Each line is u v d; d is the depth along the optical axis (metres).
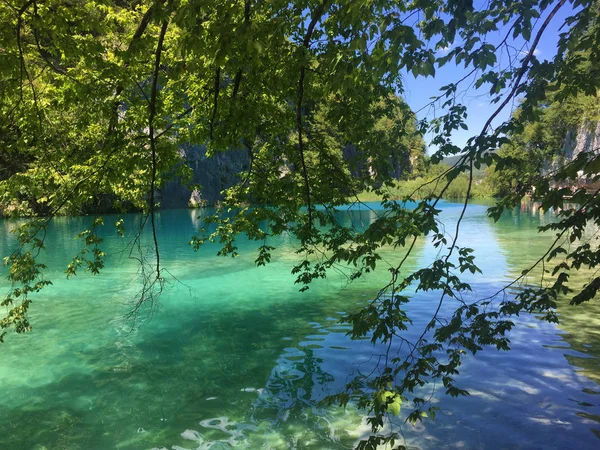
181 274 11.63
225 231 6.96
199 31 2.81
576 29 2.63
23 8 3.89
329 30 5.20
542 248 14.22
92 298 9.30
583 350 5.74
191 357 6.05
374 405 2.29
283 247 15.79
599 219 1.97
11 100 6.13
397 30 2.40
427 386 4.89
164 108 6.65
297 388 5.02
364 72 3.23
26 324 5.55
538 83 2.36
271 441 3.93
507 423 4.08
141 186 7.09
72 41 4.61
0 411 4.62
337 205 6.29
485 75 2.64
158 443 3.96
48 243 17.97
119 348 6.45
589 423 4.05
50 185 7.19
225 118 5.20
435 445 3.77
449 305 7.98
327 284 10.24
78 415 4.52
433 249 14.28
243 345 6.47
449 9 2.42
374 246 2.55
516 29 2.47
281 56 4.63
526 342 6.05
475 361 5.47
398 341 6.38
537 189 2.21
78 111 6.73
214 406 4.64
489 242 15.76
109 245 17.36
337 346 6.32
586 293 2.20
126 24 6.51
